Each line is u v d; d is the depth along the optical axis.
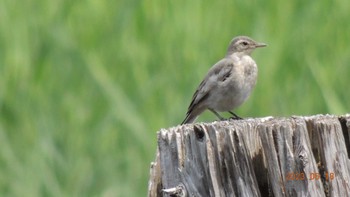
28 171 15.53
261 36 17.45
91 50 17.42
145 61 17.22
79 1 18.28
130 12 17.92
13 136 16.33
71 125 16.31
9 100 16.75
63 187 15.44
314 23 17.83
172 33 17.58
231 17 17.97
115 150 15.87
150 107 16.39
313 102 16.64
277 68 17.11
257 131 8.40
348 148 8.76
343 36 17.72
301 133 8.38
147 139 15.80
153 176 9.24
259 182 8.43
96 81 16.64
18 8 17.94
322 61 17.34
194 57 17.16
